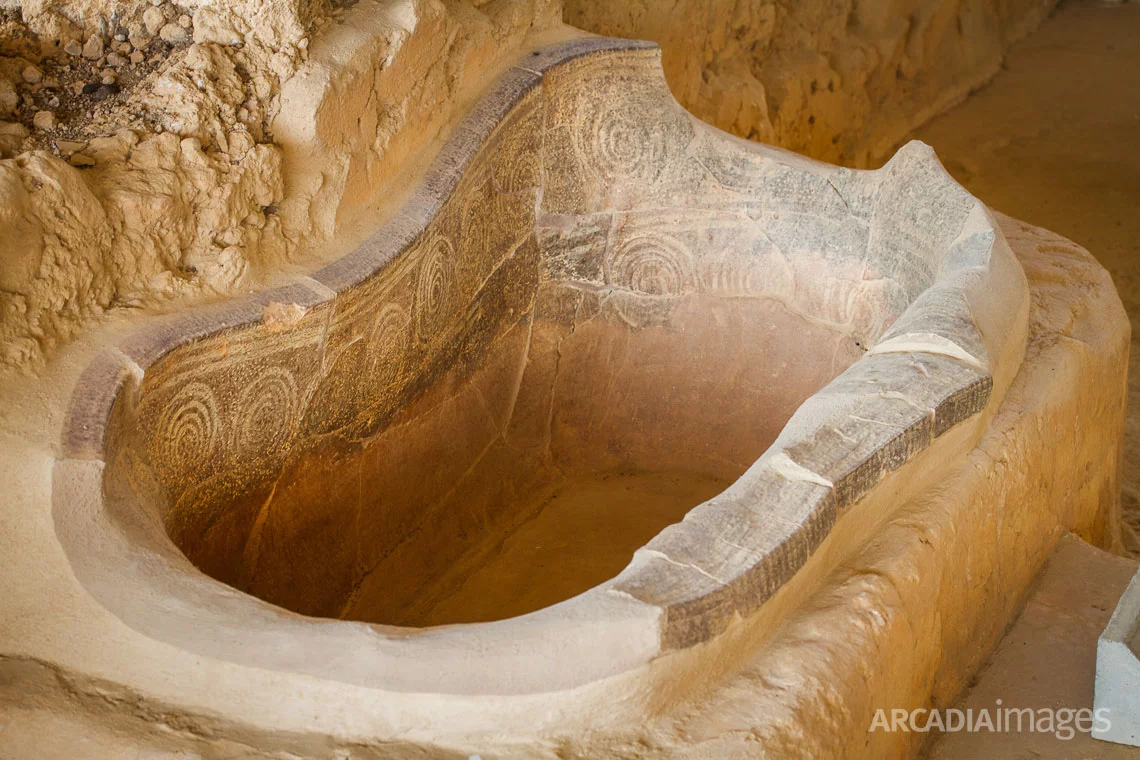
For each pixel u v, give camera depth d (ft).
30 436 5.82
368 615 8.54
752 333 10.59
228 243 7.26
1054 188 19.51
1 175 6.20
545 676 5.02
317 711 5.10
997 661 8.11
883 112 20.97
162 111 7.32
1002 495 7.82
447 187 8.57
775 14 17.87
